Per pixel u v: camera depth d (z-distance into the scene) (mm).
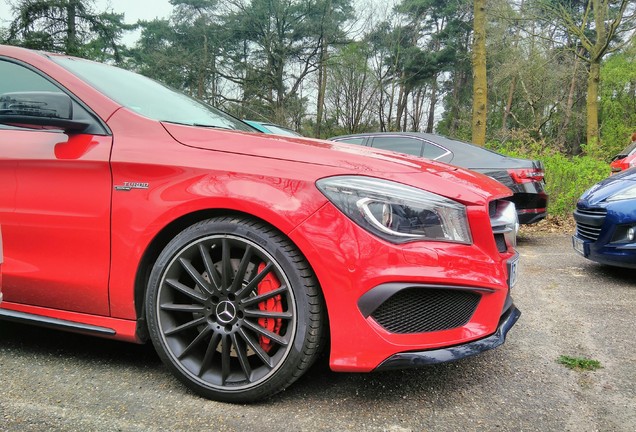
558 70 23234
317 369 2373
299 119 28938
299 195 1932
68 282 2217
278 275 1958
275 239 1949
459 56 33531
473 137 11648
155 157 2111
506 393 2176
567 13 16891
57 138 2285
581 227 4590
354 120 26391
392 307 1901
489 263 2021
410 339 1901
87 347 2580
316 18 30031
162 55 32125
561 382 2303
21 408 1916
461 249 1970
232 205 1976
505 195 2342
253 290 2010
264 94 30344
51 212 2232
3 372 2244
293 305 1932
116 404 1979
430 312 1946
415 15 30531
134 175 2115
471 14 33438
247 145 2131
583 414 2004
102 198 2152
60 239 2227
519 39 21250
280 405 2012
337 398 2082
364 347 1869
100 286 2170
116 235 2131
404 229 1893
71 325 2240
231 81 32219
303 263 1929
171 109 2668
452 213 1981
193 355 2102
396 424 1886
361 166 2016
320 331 1938
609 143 25906
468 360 2541
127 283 2129
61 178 2227
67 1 28562
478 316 2045
